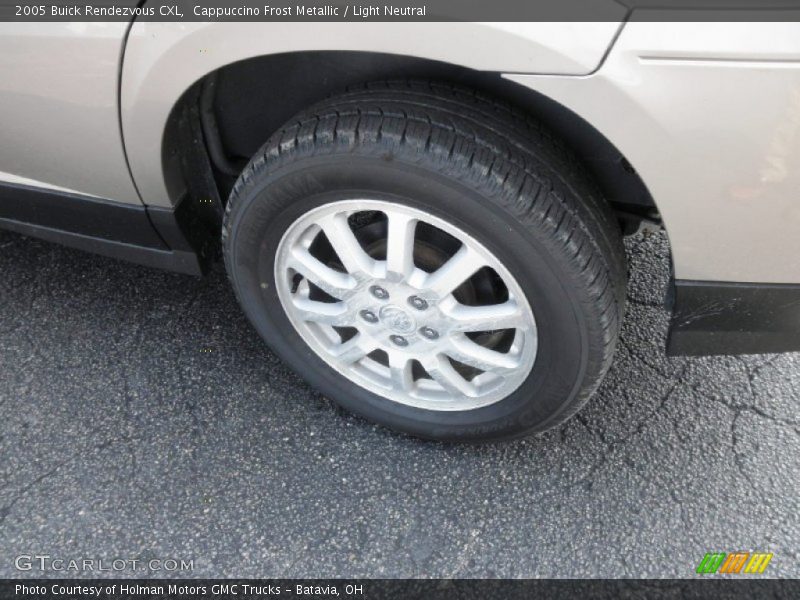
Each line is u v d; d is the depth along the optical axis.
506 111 1.64
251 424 2.21
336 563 1.93
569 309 1.66
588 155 1.78
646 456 2.14
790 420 2.21
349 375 2.09
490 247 1.63
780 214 1.49
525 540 1.97
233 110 1.94
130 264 2.64
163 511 2.01
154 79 1.62
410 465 2.12
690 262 1.63
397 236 1.70
